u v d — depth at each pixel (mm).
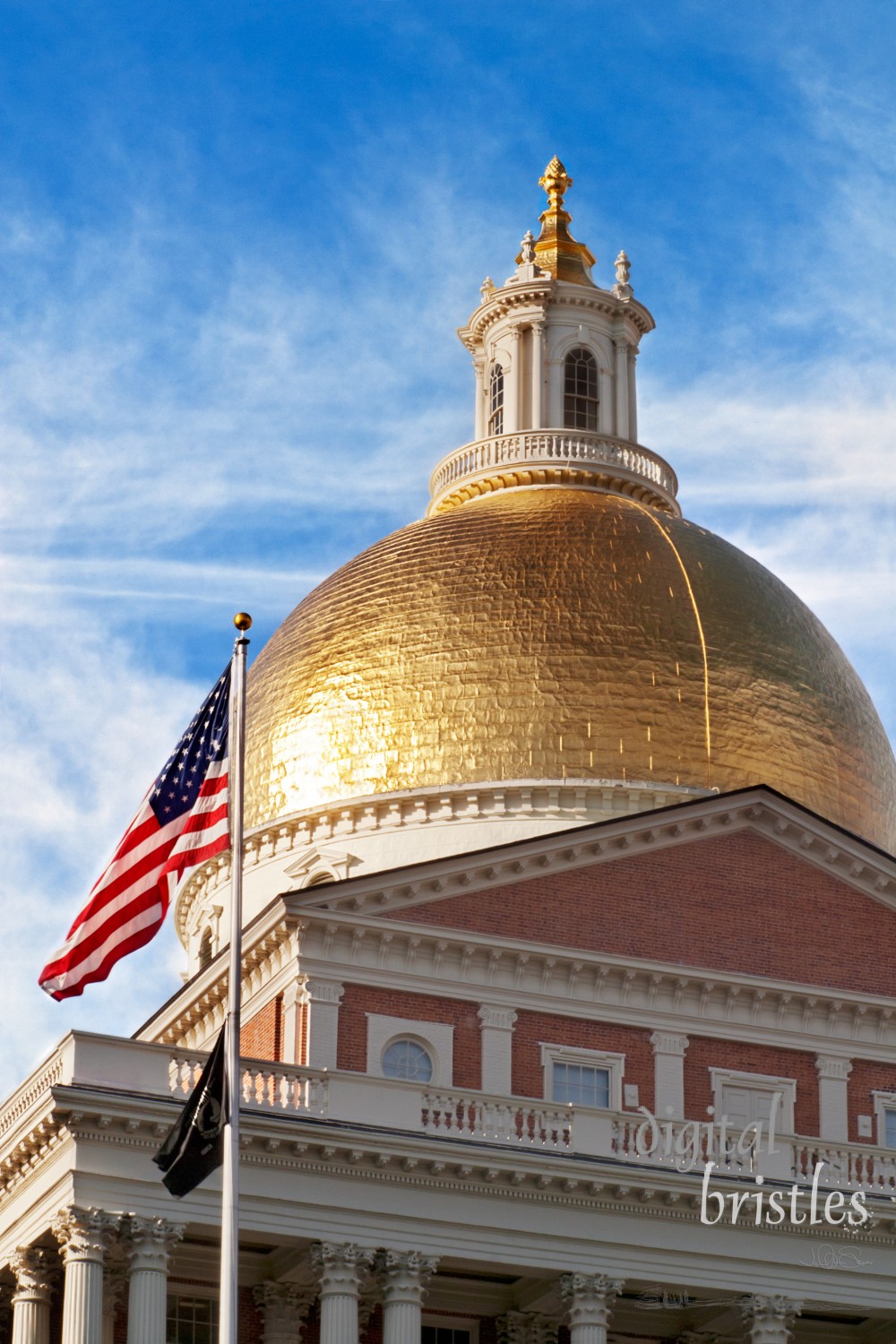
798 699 72000
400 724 70562
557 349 85500
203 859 48219
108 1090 50906
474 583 72500
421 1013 59375
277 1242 52875
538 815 68750
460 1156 53688
